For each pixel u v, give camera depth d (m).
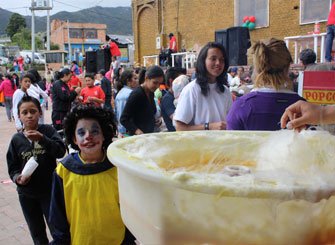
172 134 1.10
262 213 0.68
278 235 0.68
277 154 0.91
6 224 4.30
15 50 57.44
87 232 2.01
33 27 39.22
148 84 4.04
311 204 0.67
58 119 7.07
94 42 63.16
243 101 2.29
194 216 0.72
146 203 0.79
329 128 1.11
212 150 1.06
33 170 2.75
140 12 21.38
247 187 0.66
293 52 13.30
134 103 3.96
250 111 2.22
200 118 2.97
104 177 2.01
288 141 0.92
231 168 0.91
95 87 8.09
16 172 2.95
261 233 0.69
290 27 14.00
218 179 0.69
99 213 2.00
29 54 48.31
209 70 2.92
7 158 2.99
